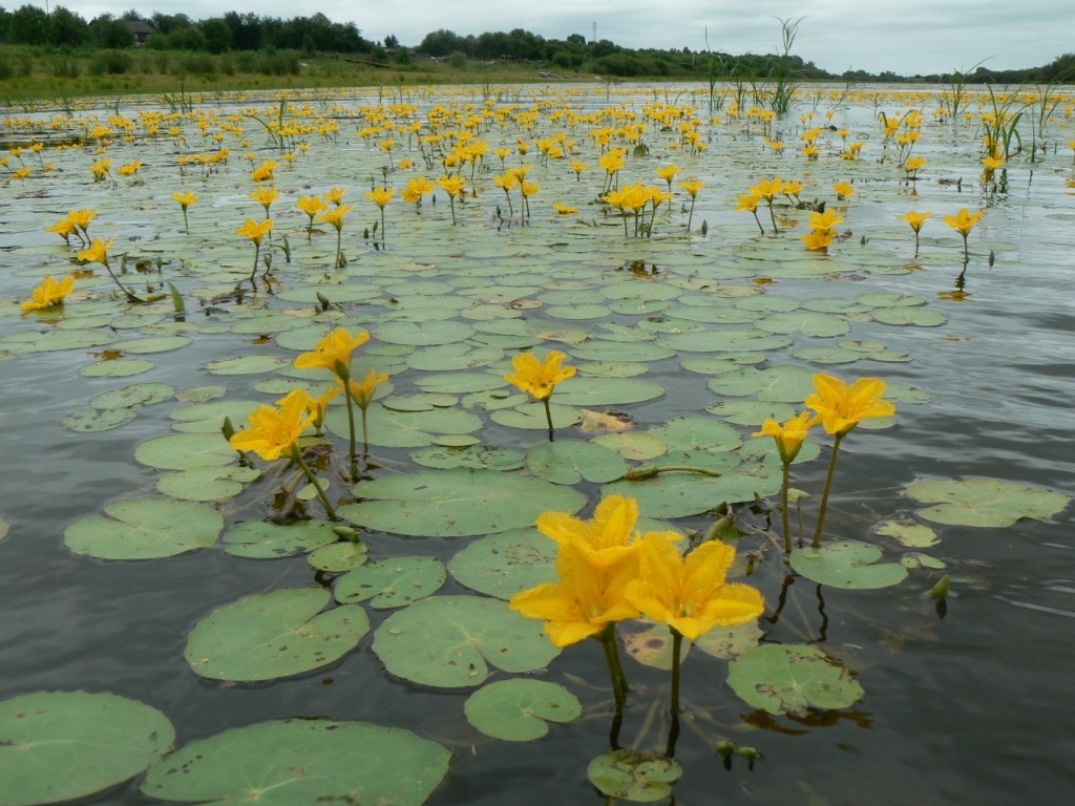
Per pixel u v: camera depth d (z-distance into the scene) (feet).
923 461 7.45
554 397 9.16
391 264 15.98
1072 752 4.23
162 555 6.22
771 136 46.62
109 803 4.02
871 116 62.54
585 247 17.24
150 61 118.01
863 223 19.43
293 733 4.44
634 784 4.08
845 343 10.73
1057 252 15.88
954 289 13.34
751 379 9.53
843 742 4.33
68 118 62.23
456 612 5.48
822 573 5.80
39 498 7.09
